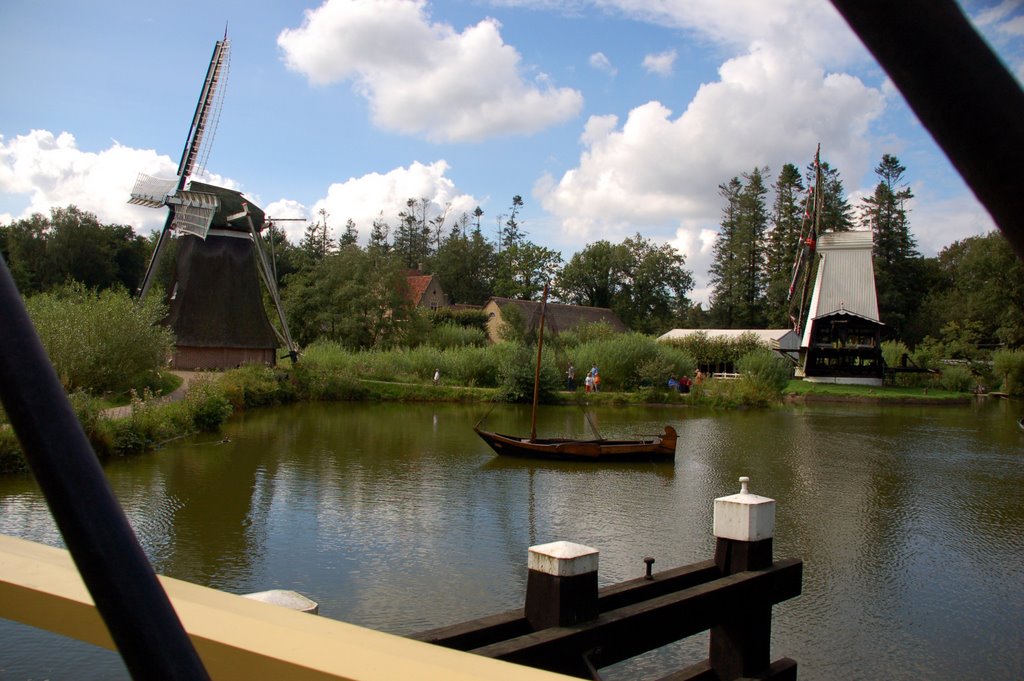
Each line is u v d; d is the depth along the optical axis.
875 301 56.56
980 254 63.72
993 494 18.19
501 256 106.19
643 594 5.97
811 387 51.84
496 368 44.78
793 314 70.19
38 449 0.71
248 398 34.34
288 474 18.86
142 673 0.72
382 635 1.64
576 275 94.12
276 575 11.33
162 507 15.17
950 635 9.53
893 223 73.12
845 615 10.20
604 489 18.23
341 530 13.86
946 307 71.12
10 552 1.99
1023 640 9.39
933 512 16.28
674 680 6.05
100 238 66.81
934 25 0.62
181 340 39.34
